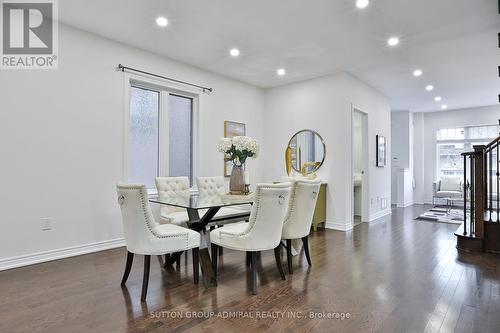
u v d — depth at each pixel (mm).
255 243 2467
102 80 3623
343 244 3953
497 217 3693
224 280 2686
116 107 3748
